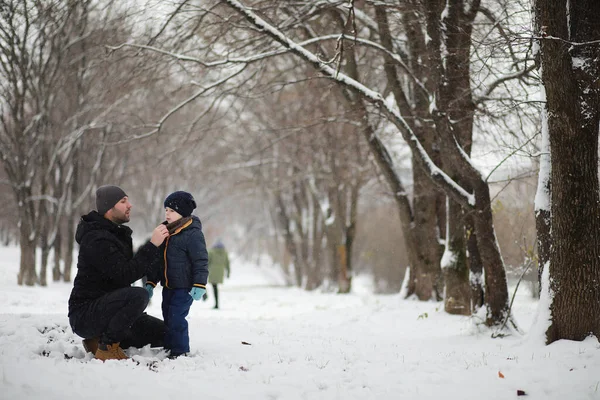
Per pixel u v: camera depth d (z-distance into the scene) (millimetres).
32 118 18359
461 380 5270
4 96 17500
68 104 20562
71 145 21203
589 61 6664
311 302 17938
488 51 8414
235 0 8953
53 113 20297
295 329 9430
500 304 8594
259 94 12297
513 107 7965
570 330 6629
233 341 7129
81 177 25266
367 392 4895
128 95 15695
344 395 4777
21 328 6297
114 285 5609
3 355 4977
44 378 4457
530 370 5543
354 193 24125
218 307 15539
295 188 29844
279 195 30797
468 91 9008
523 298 16031
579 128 6574
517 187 11711
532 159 9172
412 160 15570
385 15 11898
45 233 19859
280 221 31453
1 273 20797
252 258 70500
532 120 9953
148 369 5113
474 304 9516
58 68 17562
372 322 11578
